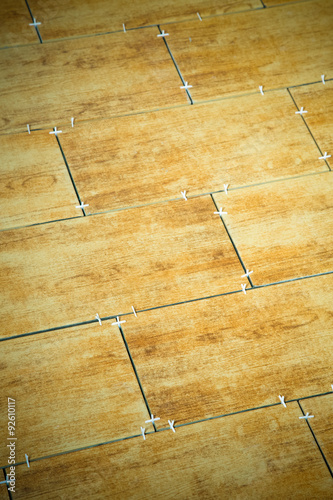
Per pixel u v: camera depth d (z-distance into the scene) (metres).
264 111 2.05
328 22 2.20
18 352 1.75
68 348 1.76
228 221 1.91
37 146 1.97
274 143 2.01
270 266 1.87
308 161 1.99
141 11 2.19
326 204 1.94
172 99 2.05
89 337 1.77
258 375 1.76
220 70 2.10
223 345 1.78
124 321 1.79
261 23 2.19
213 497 1.66
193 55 2.12
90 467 1.67
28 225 1.88
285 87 2.09
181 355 1.77
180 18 2.19
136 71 2.09
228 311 1.81
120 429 1.70
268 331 1.80
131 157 1.97
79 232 1.88
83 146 1.98
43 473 1.66
